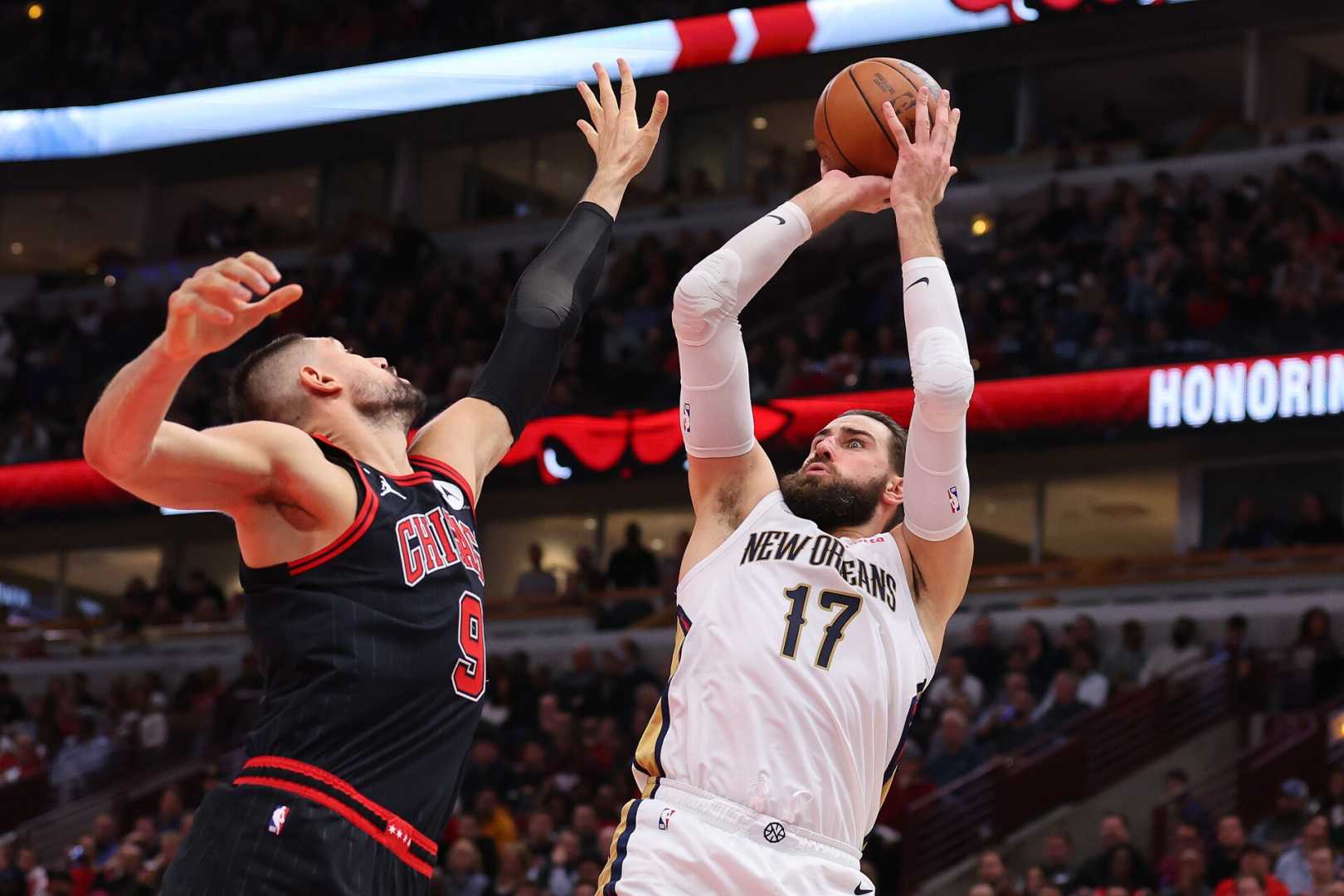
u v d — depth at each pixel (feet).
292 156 107.45
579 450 76.89
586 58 95.61
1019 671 56.90
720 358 13.12
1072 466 75.82
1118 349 68.64
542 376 12.88
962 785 50.47
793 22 90.27
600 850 45.98
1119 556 74.43
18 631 84.99
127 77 107.76
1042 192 80.89
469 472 11.96
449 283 91.61
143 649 80.02
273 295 9.47
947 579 13.16
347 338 89.15
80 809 64.34
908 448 13.02
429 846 10.68
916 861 48.70
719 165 98.17
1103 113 87.04
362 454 11.25
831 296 83.10
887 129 14.19
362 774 10.39
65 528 94.84
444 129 102.58
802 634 12.33
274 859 10.08
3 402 94.53
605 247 13.76
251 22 106.42
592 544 86.12
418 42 100.37
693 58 92.53
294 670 10.50
